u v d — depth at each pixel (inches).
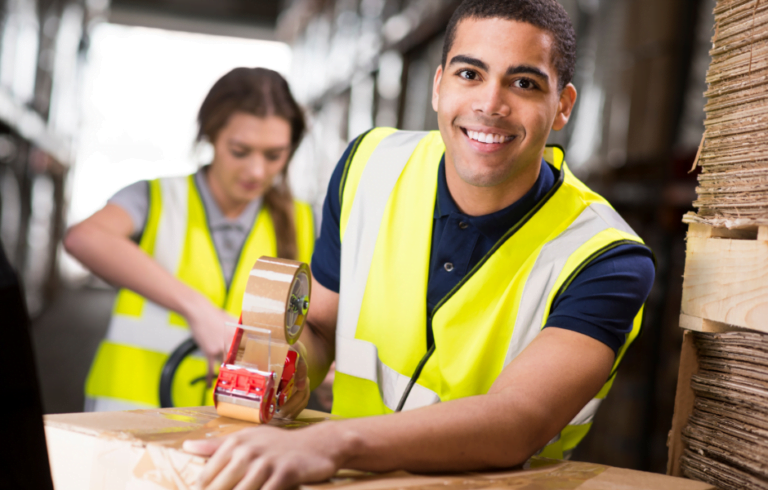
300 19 601.0
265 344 34.9
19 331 25.5
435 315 45.3
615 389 120.4
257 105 71.9
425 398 45.6
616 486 31.2
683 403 41.9
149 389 70.4
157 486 28.9
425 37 268.8
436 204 46.9
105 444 30.2
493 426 31.7
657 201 120.8
